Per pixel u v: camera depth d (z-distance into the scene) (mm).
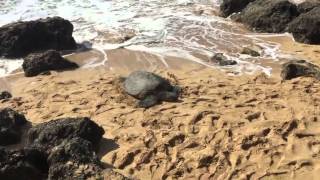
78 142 7730
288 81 10578
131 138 8617
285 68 10844
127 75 11180
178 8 15523
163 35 13461
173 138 8523
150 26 14070
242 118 9055
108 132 8820
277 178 7582
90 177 7223
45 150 8055
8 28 12609
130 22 14359
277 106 9469
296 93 9977
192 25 14188
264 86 10398
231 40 13211
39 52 12422
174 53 12344
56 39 12672
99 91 10312
